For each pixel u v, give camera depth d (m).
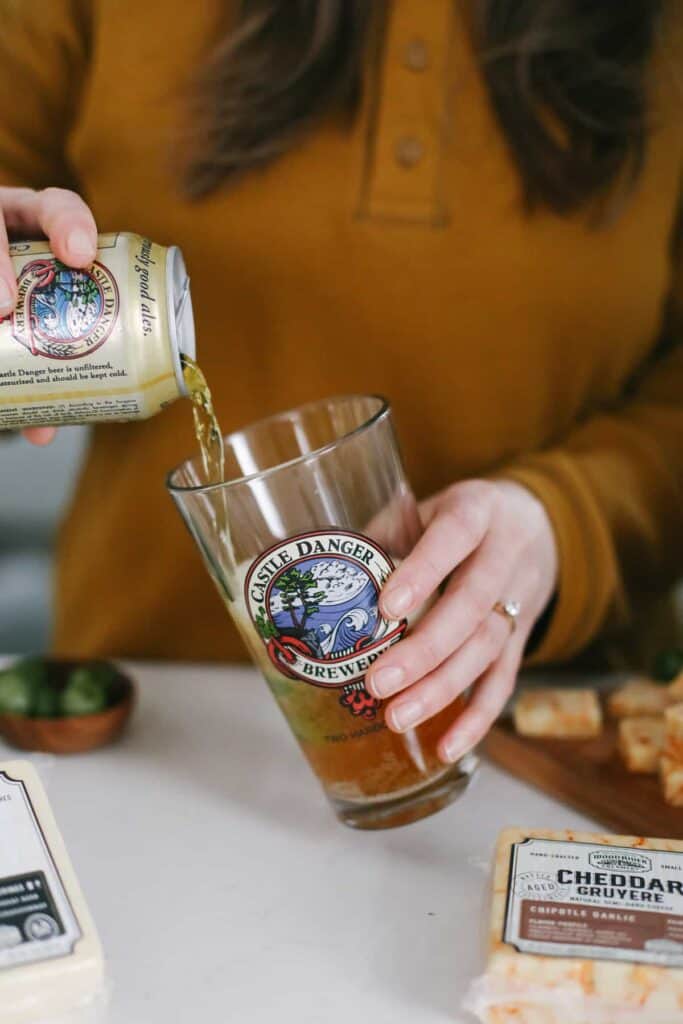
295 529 0.57
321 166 0.90
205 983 0.55
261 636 0.60
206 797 0.73
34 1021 0.52
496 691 0.67
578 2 0.85
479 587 0.63
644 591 0.95
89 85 0.95
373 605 0.59
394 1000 0.54
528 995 0.51
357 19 0.84
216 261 0.94
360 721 0.61
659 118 0.90
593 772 0.71
